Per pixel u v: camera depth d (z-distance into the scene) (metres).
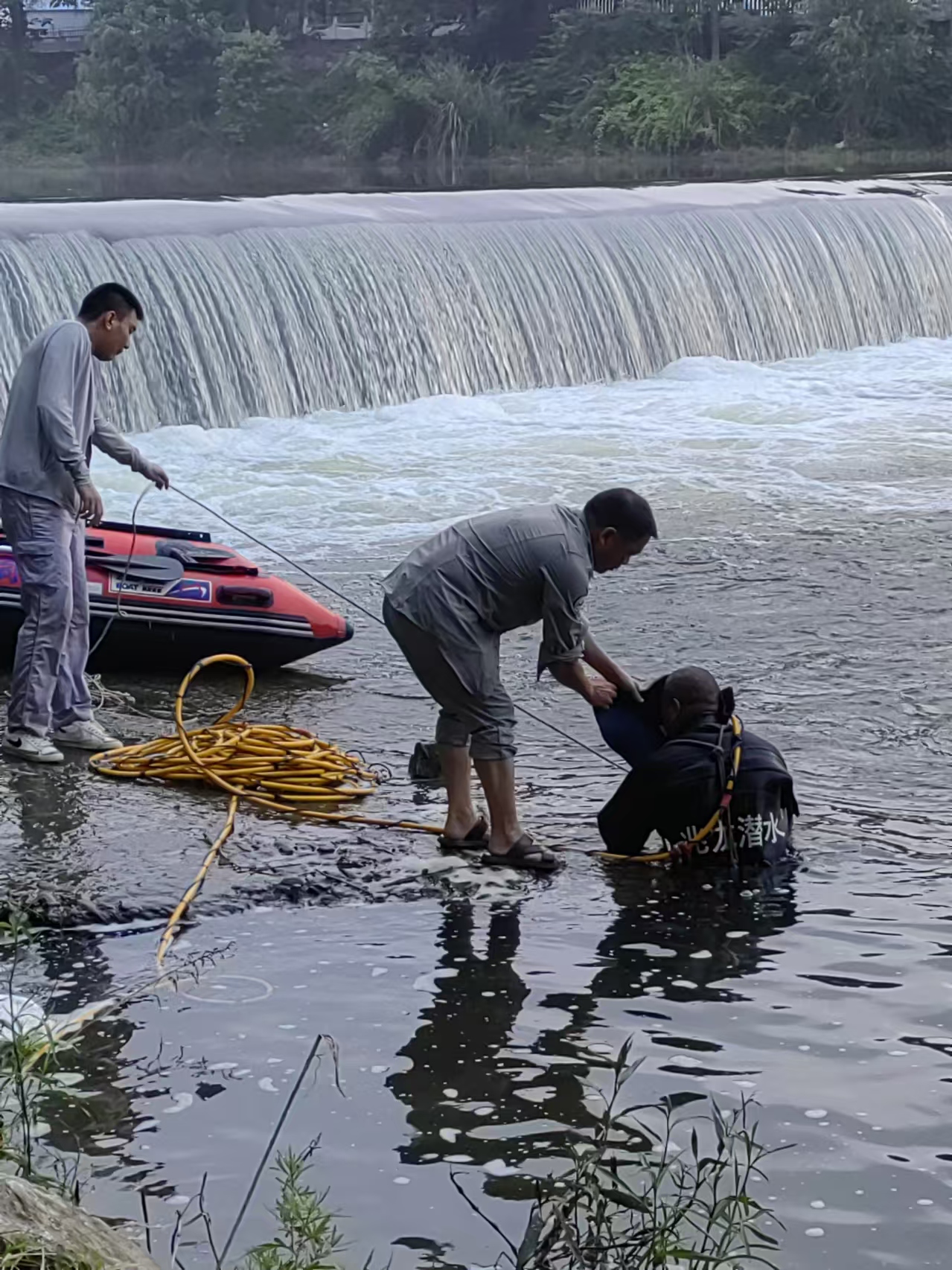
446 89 52.53
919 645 9.35
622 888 6.11
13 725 7.36
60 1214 3.57
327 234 16.97
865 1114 4.54
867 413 16.38
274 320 16.14
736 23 52.06
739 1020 5.09
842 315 20.41
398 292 16.97
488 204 19.28
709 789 6.23
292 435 15.10
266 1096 4.62
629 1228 4.02
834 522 12.22
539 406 16.67
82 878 6.02
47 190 39.59
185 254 15.84
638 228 18.98
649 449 14.74
